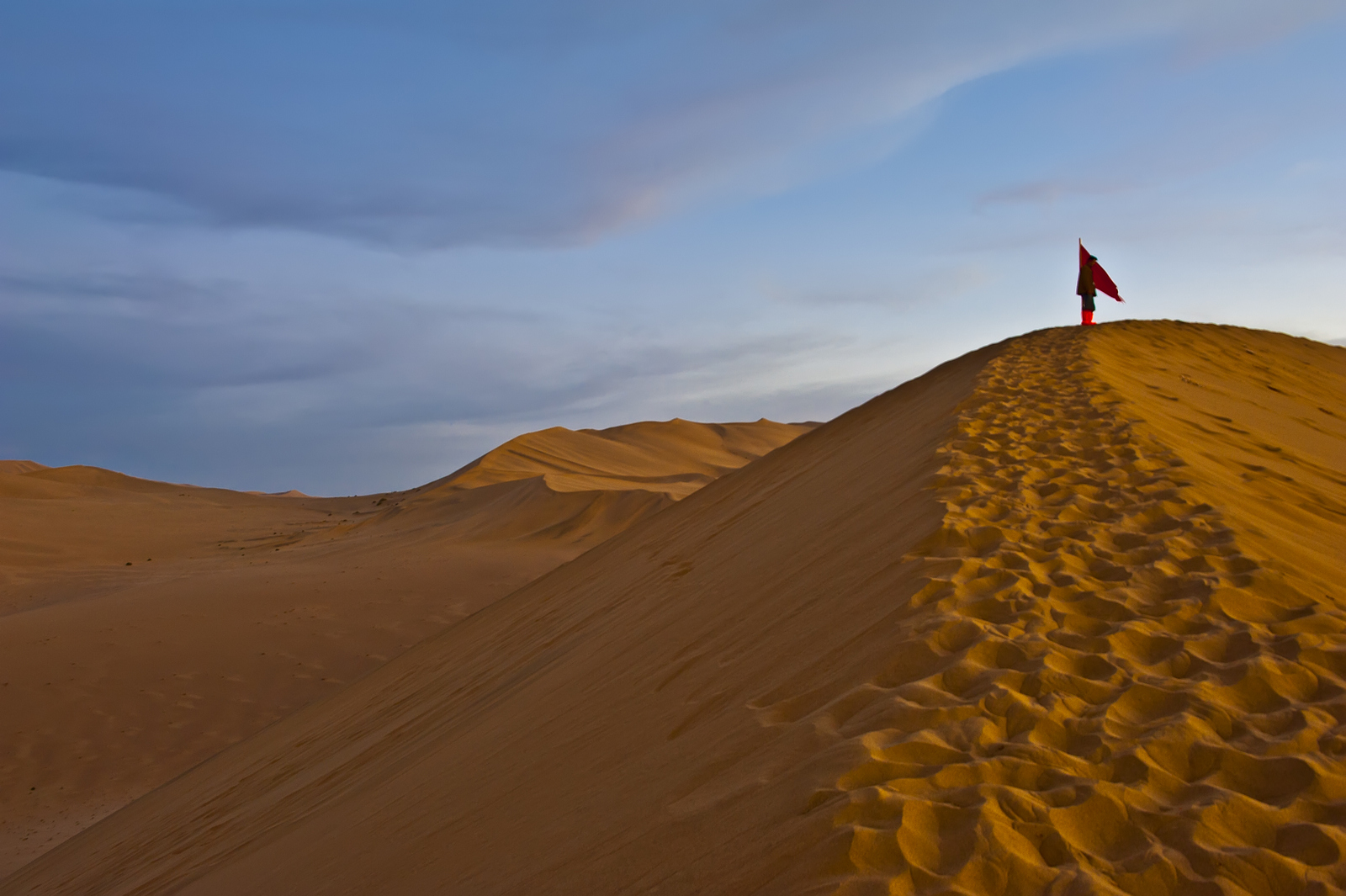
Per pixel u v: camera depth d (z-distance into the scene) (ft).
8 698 58.18
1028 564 11.62
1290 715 7.82
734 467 278.87
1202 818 6.50
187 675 63.16
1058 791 6.89
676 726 11.06
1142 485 15.17
